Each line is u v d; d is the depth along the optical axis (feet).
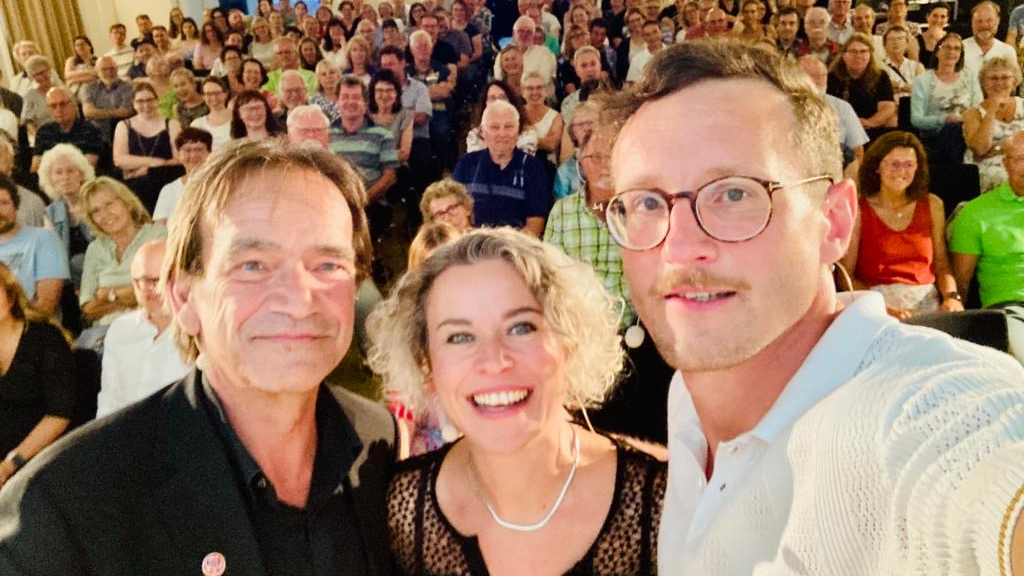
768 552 2.44
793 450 2.38
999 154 13.50
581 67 17.62
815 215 2.56
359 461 3.83
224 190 3.22
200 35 30.04
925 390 1.99
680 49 2.65
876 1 26.48
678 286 2.52
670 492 3.37
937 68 16.46
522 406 3.73
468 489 4.08
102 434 3.25
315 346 3.24
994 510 1.58
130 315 8.20
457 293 3.73
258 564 3.23
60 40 31.50
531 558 3.89
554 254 3.90
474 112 21.65
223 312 3.18
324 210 3.32
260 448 3.45
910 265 10.05
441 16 24.80
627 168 2.68
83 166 13.19
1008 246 9.86
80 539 3.01
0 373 8.05
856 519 2.03
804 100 2.57
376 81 16.19
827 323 2.73
